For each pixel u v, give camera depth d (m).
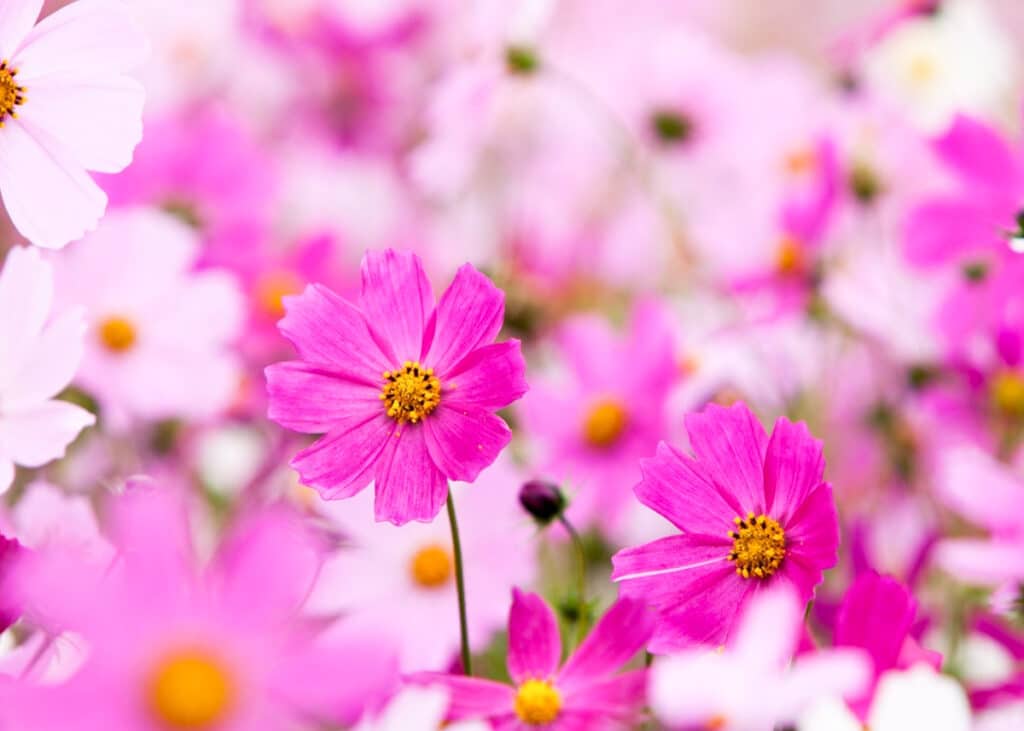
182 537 1.06
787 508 1.09
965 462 1.17
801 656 1.08
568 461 1.41
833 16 3.08
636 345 1.43
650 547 1.10
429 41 2.09
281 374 1.10
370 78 2.05
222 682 1.03
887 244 1.54
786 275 1.49
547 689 1.10
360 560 1.19
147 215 1.37
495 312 1.10
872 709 1.08
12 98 1.13
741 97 1.91
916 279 1.46
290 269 1.47
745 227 1.56
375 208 1.93
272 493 1.25
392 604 1.19
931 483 1.41
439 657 1.18
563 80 1.99
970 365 1.40
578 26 2.40
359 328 1.11
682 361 1.46
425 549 1.20
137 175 1.47
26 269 1.13
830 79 1.93
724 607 1.09
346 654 1.04
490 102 1.78
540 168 2.06
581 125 2.01
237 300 1.38
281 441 1.26
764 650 1.04
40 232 1.12
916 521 1.40
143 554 1.04
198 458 1.38
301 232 1.71
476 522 1.21
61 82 1.13
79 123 1.13
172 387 1.35
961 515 1.39
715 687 1.04
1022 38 2.46
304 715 1.04
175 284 1.37
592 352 1.44
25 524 1.15
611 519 1.40
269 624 1.04
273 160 1.76
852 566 1.25
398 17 2.07
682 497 1.10
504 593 1.20
